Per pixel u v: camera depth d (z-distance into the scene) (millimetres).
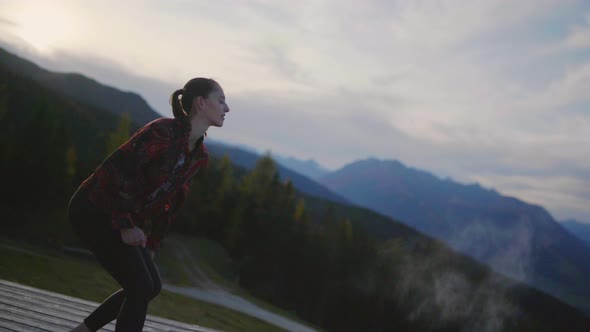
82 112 122438
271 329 23875
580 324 104375
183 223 64250
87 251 34188
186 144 2018
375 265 69562
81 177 50125
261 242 65438
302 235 66938
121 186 1861
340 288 65000
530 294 109250
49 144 43344
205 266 49188
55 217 41562
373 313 65688
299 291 62750
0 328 2695
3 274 15070
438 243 86812
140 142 1879
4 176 41500
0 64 115438
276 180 75625
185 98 2068
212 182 73500
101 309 2266
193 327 3588
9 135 47969
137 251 2041
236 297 36906
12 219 37469
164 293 22578
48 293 3719
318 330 34875
